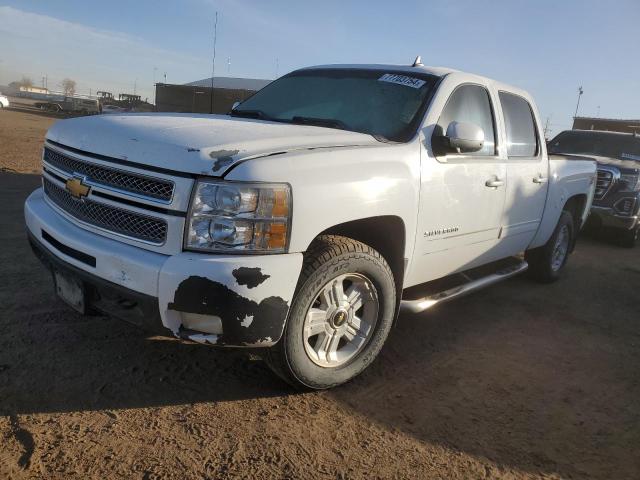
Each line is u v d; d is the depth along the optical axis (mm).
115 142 2881
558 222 5801
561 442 3000
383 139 3469
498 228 4461
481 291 5648
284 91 4461
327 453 2715
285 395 3197
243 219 2602
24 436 2613
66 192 3189
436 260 3861
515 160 4570
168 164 2646
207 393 3143
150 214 2678
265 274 2623
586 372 3922
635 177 8508
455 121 3877
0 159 12414
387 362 3768
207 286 2545
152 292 2609
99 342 3607
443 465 2711
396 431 2953
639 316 5352
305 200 2756
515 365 3924
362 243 3279
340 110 3941
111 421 2799
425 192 3502
